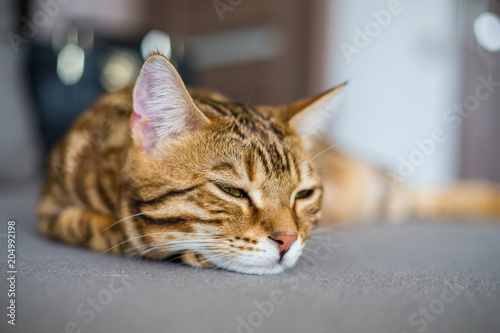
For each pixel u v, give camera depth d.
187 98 0.39
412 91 1.03
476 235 0.57
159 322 0.29
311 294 0.33
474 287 0.35
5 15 0.96
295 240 0.38
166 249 0.39
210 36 1.16
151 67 0.39
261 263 0.38
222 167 0.39
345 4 1.03
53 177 0.48
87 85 0.76
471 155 1.05
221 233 0.38
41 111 0.76
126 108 0.45
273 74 1.09
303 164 0.42
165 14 1.21
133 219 0.40
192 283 0.34
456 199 0.71
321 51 1.05
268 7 1.09
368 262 0.42
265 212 0.38
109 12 1.16
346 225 0.64
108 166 0.43
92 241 0.43
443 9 1.02
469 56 1.03
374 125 1.03
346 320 0.30
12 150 1.03
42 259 0.38
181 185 0.39
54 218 0.46
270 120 0.43
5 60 1.00
